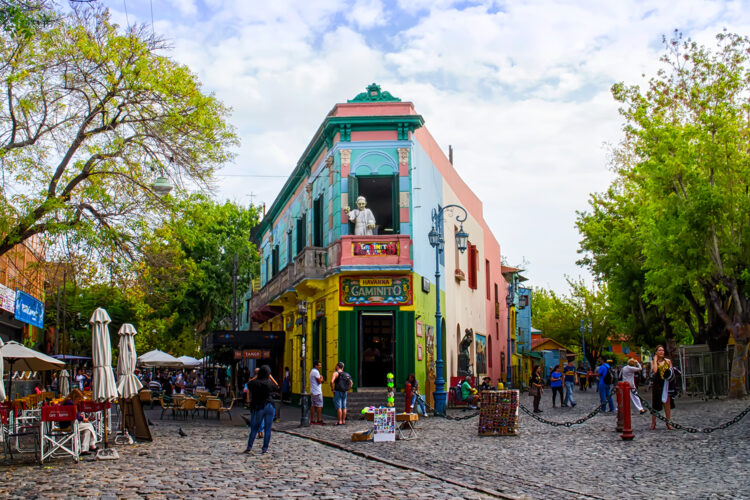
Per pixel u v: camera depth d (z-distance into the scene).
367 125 26.16
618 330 54.12
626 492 9.12
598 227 40.66
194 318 46.22
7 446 13.56
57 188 17.55
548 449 13.91
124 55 18.17
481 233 41.09
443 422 21.19
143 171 18.69
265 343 33.72
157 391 36.59
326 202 27.89
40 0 12.48
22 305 28.50
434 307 28.38
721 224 26.22
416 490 9.32
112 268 18.52
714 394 30.33
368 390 24.95
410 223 25.69
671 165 26.39
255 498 8.78
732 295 27.06
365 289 25.30
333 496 8.88
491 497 8.82
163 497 8.91
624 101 30.77
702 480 9.83
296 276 28.36
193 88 18.78
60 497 9.04
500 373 46.09
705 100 28.41
